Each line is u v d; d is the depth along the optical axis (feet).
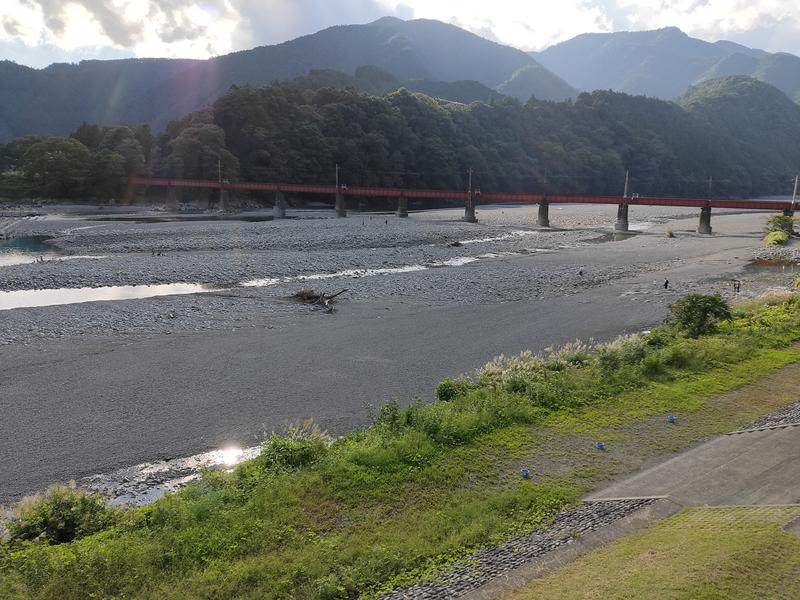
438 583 26.89
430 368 71.05
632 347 62.03
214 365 71.10
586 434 43.73
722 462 38.45
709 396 51.31
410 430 43.24
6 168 362.33
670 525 30.32
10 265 139.13
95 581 27.27
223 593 26.73
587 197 263.90
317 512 33.65
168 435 52.60
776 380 54.95
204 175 366.84
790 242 204.64
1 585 26.66
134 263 141.28
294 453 40.75
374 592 26.78
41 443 50.67
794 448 39.86
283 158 394.32
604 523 31.04
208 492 36.24
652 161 577.84
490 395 50.08
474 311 100.99
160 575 28.09
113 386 63.77
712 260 167.84
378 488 35.99
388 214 342.03
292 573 27.99
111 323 87.76
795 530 27.94
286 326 89.45
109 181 350.84
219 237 193.77
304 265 146.51
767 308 84.53
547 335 86.17
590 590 24.26
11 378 65.36
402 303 106.32
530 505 34.06
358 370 70.08
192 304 101.04
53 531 33.45
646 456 40.29
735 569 24.50
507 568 27.40
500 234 234.38
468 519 32.50
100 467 46.91
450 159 468.75
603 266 156.04
